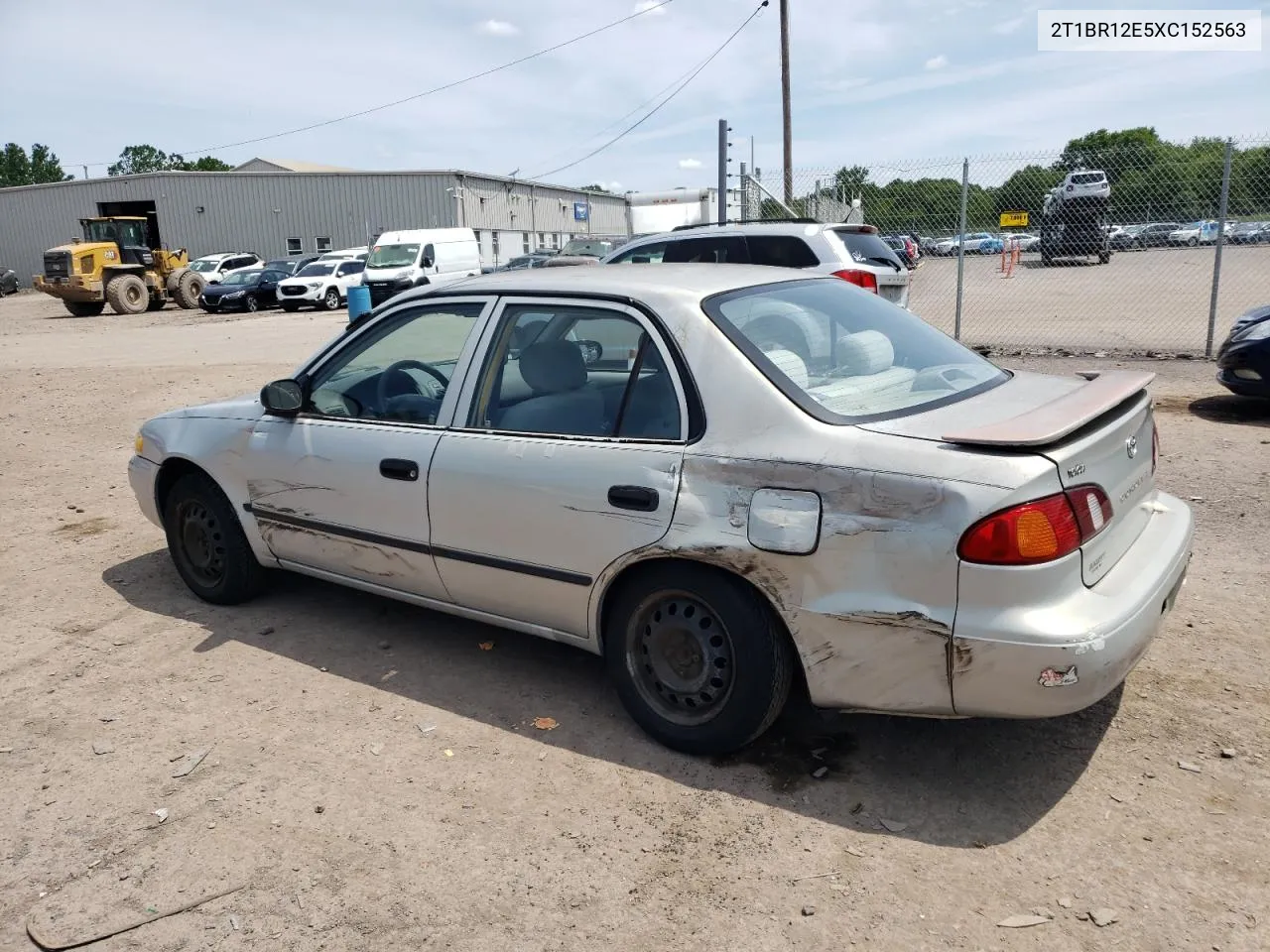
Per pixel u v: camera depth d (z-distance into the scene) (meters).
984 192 14.59
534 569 3.53
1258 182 12.02
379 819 3.05
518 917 2.61
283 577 5.26
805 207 16.80
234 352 16.97
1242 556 4.95
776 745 3.41
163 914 2.66
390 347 4.12
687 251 10.09
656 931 2.54
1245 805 2.94
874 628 2.85
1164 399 9.08
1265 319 8.15
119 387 12.82
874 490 2.81
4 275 47.19
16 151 107.44
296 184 48.12
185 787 3.25
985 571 2.67
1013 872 2.71
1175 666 3.81
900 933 2.49
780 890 2.68
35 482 7.68
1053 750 3.30
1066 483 2.74
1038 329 14.77
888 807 3.03
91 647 4.40
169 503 4.87
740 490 3.03
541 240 56.12
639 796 3.13
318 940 2.55
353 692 3.90
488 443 3.62
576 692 3.86
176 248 50.47
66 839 3.00
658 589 3.26
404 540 3.90
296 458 4.24
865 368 3.39
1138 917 2.51
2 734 3.64
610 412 3.38
